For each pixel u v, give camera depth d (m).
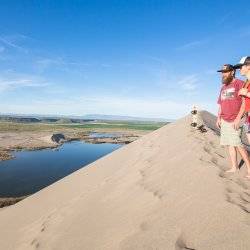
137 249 3.47
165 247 3.29
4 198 25.41
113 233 4.29
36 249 5.33
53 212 7.64
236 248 2.96
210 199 4.07
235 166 5.23
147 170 7.14
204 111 20.45
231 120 5.11
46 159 48.81
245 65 4.82
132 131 136.25
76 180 11.06
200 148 7.27
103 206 5.88
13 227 8.22
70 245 4.69
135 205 5.00
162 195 4.87
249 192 4.28
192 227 3.51
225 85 5.19
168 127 16.34
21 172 38.09
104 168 11.30
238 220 3.40
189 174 5.40
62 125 172.62
